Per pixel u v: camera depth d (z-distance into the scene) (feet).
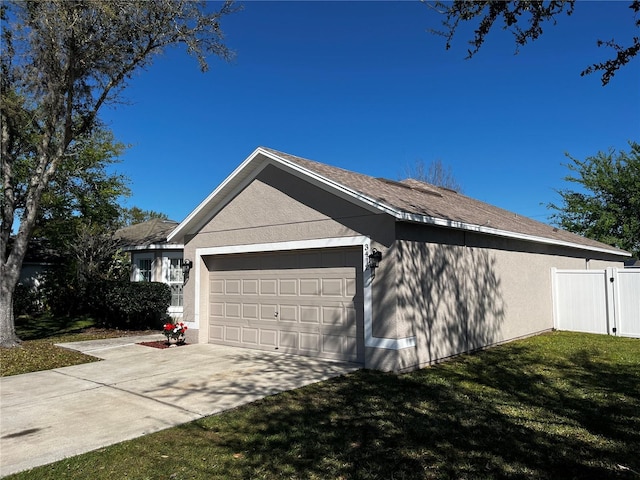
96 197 74.79
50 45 36.11
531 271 44.32
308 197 30.89
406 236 26.99
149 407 20.17
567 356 31.58
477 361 29.58
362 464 13.91
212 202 37.11
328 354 30.14
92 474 13.39
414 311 27.12
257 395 21.79
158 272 53.26
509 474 13.16
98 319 54.95
